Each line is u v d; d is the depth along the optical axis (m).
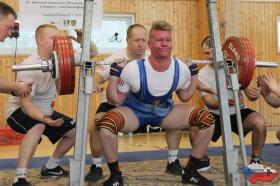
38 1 3.97
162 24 2.18
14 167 3.40
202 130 2.34
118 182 2.28
